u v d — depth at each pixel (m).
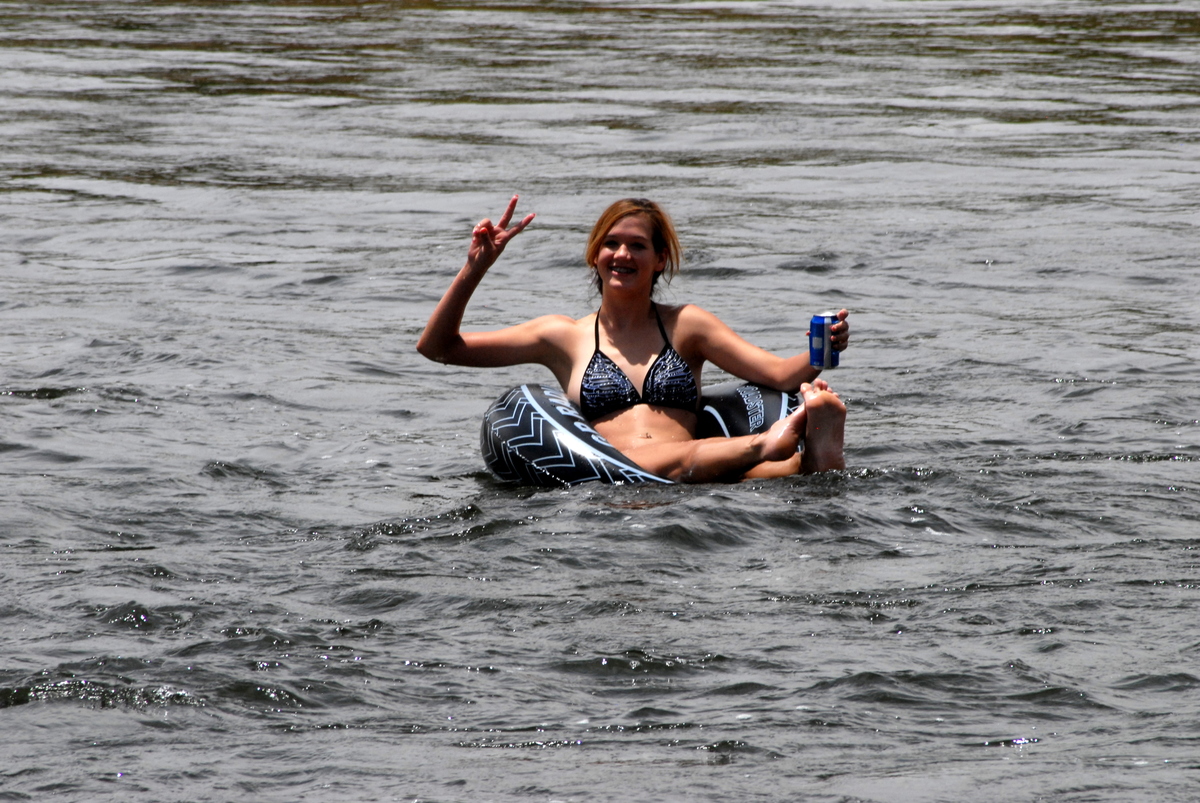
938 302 28.95
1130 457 17.91
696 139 51.34
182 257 33.28
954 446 18.66
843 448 17.92
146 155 47.94
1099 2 111.06
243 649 11.12
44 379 22.33
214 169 45.59
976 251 33.72
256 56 77.00
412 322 27.47
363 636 11.48
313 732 9.56
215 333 25.91
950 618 11.82
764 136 52.00
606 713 9.88
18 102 59.25
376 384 22.83
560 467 17.39
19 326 26.25
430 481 17.62
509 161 47.00
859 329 26.52
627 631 11.57
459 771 8.86
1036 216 37.91
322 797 8.52
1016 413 20.47
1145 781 8.56
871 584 12.88
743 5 109.88
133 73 69.25
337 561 13.75
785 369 18.86
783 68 72.50
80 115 56.47
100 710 9.91
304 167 46.00
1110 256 33.06
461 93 63.66
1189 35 89.31
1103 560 13.55
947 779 8.62
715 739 9.35
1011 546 14.14
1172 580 12.84
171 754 9.18
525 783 8.66
